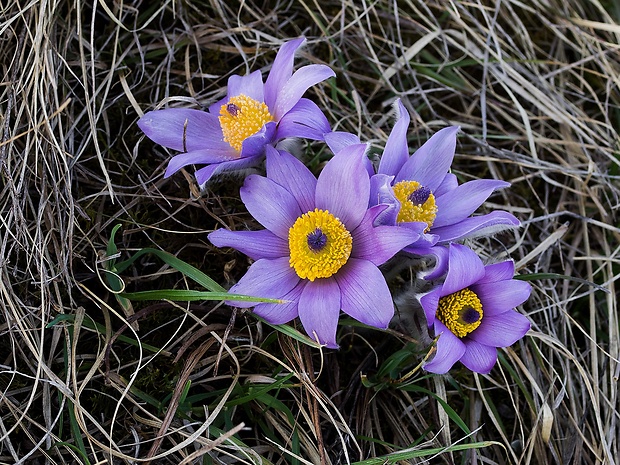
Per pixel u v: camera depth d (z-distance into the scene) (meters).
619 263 0.26
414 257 0.19
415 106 0.28
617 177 0.26
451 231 0.19
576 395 0.23
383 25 0.28
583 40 0.29
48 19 0.22
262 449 0.19
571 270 0.26
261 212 0.19
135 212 0.22
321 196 0.19
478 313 0.19
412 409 0.22
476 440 0.22
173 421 0.19
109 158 0.23
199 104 0.23
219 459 0.18
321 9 0.28
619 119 0.29
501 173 0.27
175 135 0.21
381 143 0.25
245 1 0.27
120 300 0.19
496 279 0.19
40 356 0.18
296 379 0.20
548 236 0.26
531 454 0.21
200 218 0.22
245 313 0.20
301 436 0.19
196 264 0.22
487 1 0.30
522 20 0.30
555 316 0.24
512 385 0.23
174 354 0.20
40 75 0.22
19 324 0.19
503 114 0.27
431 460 0.21
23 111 0.22
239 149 0.20
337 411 0.19
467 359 0.19
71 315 0.19
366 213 0.18
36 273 0.20
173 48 0.25
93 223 0.21
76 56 0.24
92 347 0.20
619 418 0.23
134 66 0.25
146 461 0.17
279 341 0.20
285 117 0.19
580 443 0.22
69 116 0.22
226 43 0.26
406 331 0.21
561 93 0.29
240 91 0.21
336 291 0.18
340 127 0.25
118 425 0.20
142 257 0.22
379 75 0.27
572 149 0.28
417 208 0.19
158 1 0.25
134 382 0.20
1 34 0.23
